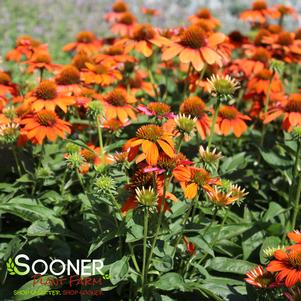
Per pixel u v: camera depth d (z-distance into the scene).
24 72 2.16
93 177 1.67
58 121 1.71
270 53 2.07
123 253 1.59
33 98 1.74
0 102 1.82
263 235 1.70
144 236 1.50
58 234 1.63
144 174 1.52
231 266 1.62
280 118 2.01
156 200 1.48
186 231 1.56
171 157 1.47
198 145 1.77
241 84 2.06
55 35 3.43
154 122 1.63
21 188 1.72
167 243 1.56
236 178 1.76
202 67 1.78
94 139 1.87
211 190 1.51
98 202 1.61
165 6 4.27
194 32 1.79
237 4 4.37
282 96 1.98
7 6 3.92
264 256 1.57
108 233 1.54
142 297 1.54
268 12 2.33
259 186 1.85
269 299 1.50
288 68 2.37
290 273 1.46
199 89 2.06
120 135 1.81
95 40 2.20
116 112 1.76
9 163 1.78
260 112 1.97
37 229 1.62
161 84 2.04
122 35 2.20
